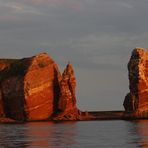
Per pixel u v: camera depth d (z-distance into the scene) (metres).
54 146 101.56
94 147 98.50
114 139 120.50
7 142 112.94
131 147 97.38
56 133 153.12
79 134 145.75
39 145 104.31
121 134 142.38
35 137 131.75
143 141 112.75
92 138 125.38
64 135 141.12
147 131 158.88
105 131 162.75
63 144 106.38
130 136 132.12
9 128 192.75
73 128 191.62
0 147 99.81
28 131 166.75
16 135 141.38
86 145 103.19
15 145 104.44
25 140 119.50
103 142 110.94
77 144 106.12
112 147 97.88
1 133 153.00
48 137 131.50
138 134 141.62
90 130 172.12
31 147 99.62
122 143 107.44
